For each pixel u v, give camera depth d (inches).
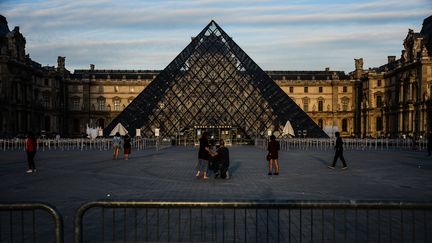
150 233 629.6
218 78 3846.0
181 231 640.4
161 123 3686.0
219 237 607.5
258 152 2783.0
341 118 7313.0
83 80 7076.8
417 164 1843.0
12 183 1182.3
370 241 590.9
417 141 3816.4
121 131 3253.0
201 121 3718.0
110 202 403.9
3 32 5049.2
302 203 412.2
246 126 3705.7
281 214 764.6
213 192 1006.4
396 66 6063.0
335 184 1162.0
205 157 1295.5
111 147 3550.7
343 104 7317.9
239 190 1040.2
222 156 1283.2
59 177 1327.5
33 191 1031.6
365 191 1026.7
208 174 1417.3
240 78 3836.1
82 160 2054.6
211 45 3971.5
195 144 3880.4
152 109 3693.4
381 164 1840.6
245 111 3732.8
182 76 3841.0
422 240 591.5
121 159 2121.1
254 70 3882.9
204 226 671.8
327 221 712.4
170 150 3053.6
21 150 3191.4
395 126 5679.1
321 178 1306.6
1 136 4293.8
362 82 6879.9
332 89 7332.7
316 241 590.2
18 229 661.3
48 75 6176.2
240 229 655.8
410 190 1047.0
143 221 708.0
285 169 1599.4
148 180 1248.2
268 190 1041.5
